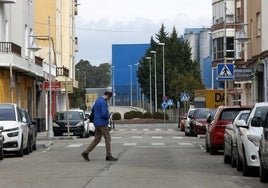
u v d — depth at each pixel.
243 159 17.31
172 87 86.38
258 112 17.89
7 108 26.61
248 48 49.22
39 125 55.50
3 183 15.98
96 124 22.61
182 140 39.72
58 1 71.56
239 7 63.22
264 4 43.28
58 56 71.31
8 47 41.38
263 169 15.55
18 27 45.94
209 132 26.16
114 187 14.84
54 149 31.02
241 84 56.16
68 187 14.97
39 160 23.61
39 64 54.22
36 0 67.56
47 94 59.44
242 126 17.70
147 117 88.81
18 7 45.88
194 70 101.19
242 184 15.45
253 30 46.94
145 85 107.88
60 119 45.81
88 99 64.44
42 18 67.88
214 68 77.88
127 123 83.69
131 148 30.80
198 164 21.28
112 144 34.72
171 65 103.00
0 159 24.02
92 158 24.00
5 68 41.62
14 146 25.22
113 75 125.62
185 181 16.05
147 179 16.50
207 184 15.42
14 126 25.34
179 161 22.48
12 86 34.72
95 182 15.85
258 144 16.67
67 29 77.62
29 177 17.34
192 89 82.94
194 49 123.25
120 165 20.78
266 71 42.44
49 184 15.63
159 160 22.92
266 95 42.38
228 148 20.94
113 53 125.19
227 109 25.83
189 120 46.41
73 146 33.50
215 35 77.12
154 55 104.00
